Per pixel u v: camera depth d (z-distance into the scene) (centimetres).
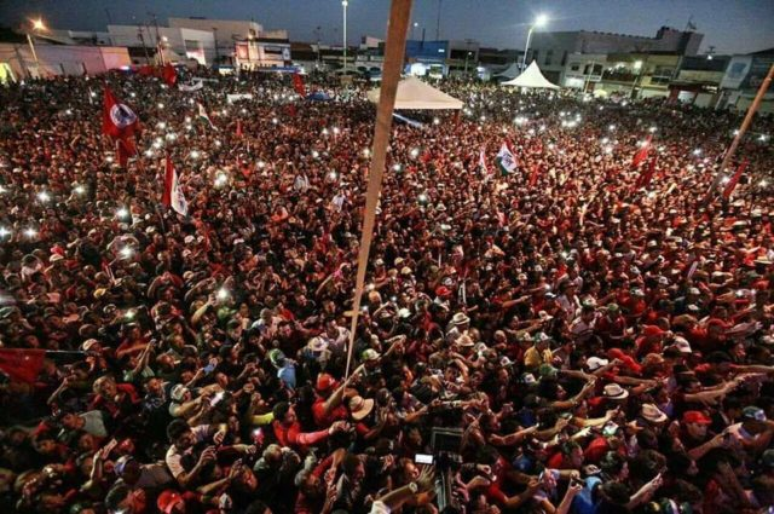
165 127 1892
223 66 6444
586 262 859
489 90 5053
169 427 379
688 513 361
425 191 1202
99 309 573
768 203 1364
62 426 382
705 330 624
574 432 446
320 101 3331
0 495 341
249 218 1012
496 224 1009
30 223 816
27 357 425
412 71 7975
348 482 361
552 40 6750
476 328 639
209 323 574
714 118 3359
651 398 487
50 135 1594
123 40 6838
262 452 395
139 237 823
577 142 2331
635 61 5456
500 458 409
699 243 913
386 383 493
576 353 574
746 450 438
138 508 345
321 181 1319
